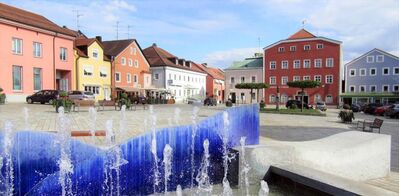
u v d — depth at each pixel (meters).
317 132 14.17
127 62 49.41
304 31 59.97
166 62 56.91
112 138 7.99
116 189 5.15
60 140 4.93
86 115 17.92
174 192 5.55
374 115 35.56
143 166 5.42
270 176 5.71
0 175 4.67
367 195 3.76
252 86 37.75
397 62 54.22
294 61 58.81
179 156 5.79
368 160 6.55
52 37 36.59
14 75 32.31
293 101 39.91
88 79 41.84
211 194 5.35
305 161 5.97
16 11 36.06
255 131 6.61
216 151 6.14
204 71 72.62
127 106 25.48
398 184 6.20
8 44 31.47
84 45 41.78
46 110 20.98
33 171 4.83
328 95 56.25
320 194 4.45
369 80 56.34
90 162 4.91
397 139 13.14
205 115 20.33
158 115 19.17
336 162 6.20
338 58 55.44
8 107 24.11
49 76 36.25
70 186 4.73
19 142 4.74
